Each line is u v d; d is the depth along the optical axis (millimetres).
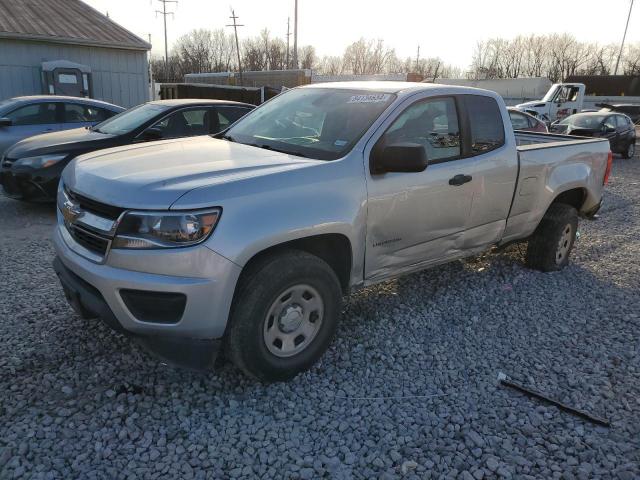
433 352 3779
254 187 2998
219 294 2850
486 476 2617
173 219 2770
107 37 16688
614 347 3982
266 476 2549
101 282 2883
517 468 2680
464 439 2871
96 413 2943
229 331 3025
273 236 2977
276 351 3205
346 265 3564
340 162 3410
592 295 4984
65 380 3219
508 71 79312
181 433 2822
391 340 3932
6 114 8797
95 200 2980
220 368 3430
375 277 3787
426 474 2605
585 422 3080
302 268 3133
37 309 4133
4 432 2748
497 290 4988
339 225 3297
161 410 2998
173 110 7660
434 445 2812
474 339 4016
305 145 3727
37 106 9109
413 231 3887
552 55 76812
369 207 3510
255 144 3959
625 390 3408
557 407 3197
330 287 3332
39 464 2549
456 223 4223
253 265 3068
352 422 2979
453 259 4426
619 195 10469
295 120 4074
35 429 2781
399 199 3689
